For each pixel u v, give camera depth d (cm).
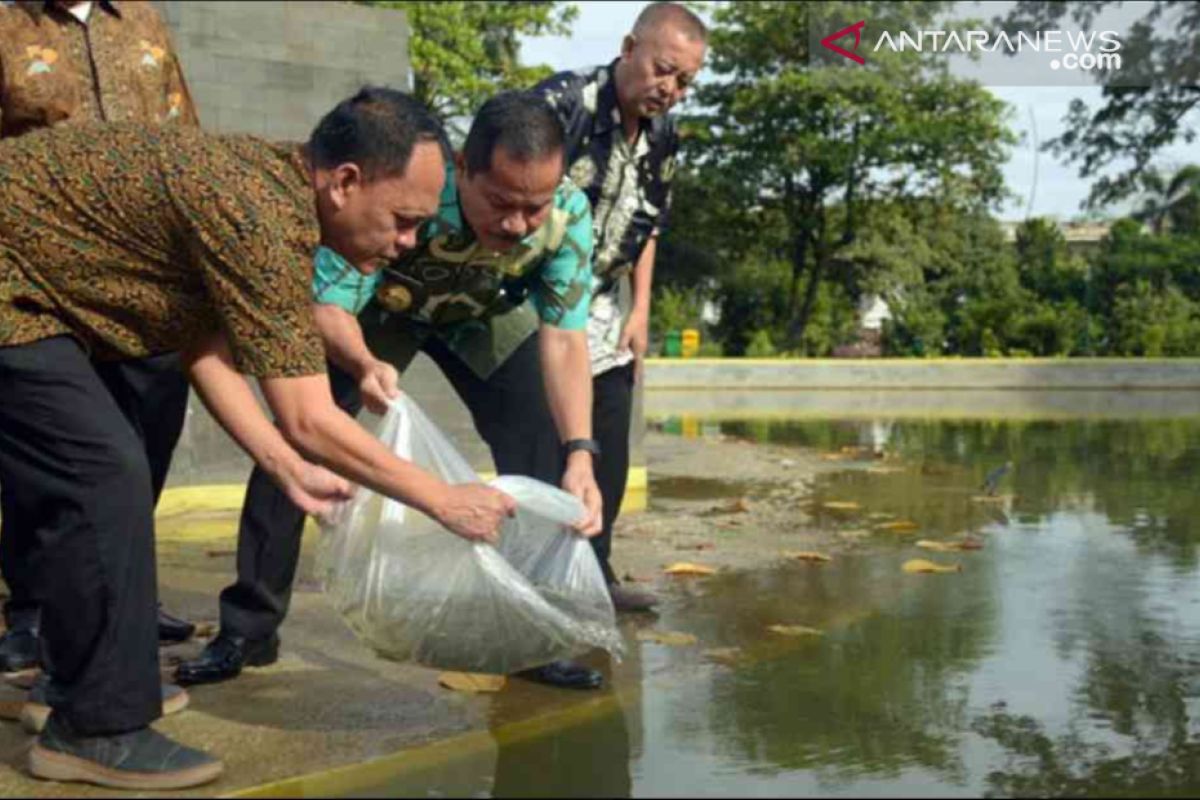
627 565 475
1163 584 439
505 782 258
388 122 258
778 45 2934
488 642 284
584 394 338
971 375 1767
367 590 283
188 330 271
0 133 361
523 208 307
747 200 2977
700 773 263
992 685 327
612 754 274
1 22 361
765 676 333
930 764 270
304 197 259
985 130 2794
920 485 690
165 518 570
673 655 353
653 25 383
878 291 2961
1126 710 307
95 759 261
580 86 387
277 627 337
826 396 1627
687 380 1838
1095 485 680
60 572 260
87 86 368
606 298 405
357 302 322
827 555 492
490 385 356
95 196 259
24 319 260
